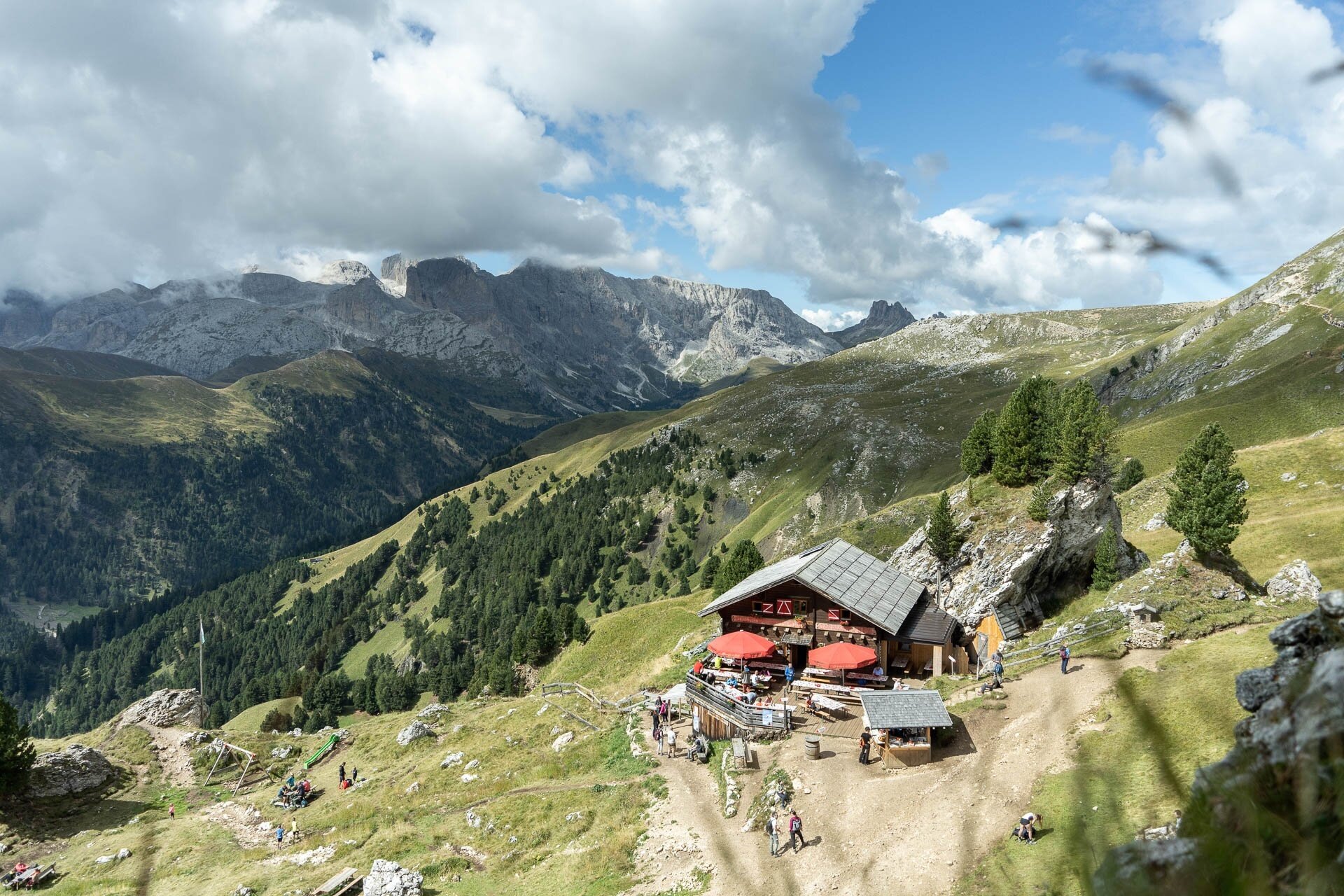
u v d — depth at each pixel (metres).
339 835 46.78
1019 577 56.56
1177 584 48.53
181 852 46.88
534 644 120.81
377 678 171.00
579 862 35.94
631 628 94.75
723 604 53.97
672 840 35.16
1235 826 2.72
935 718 36.84
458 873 37.97
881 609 51.19
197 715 75.00
